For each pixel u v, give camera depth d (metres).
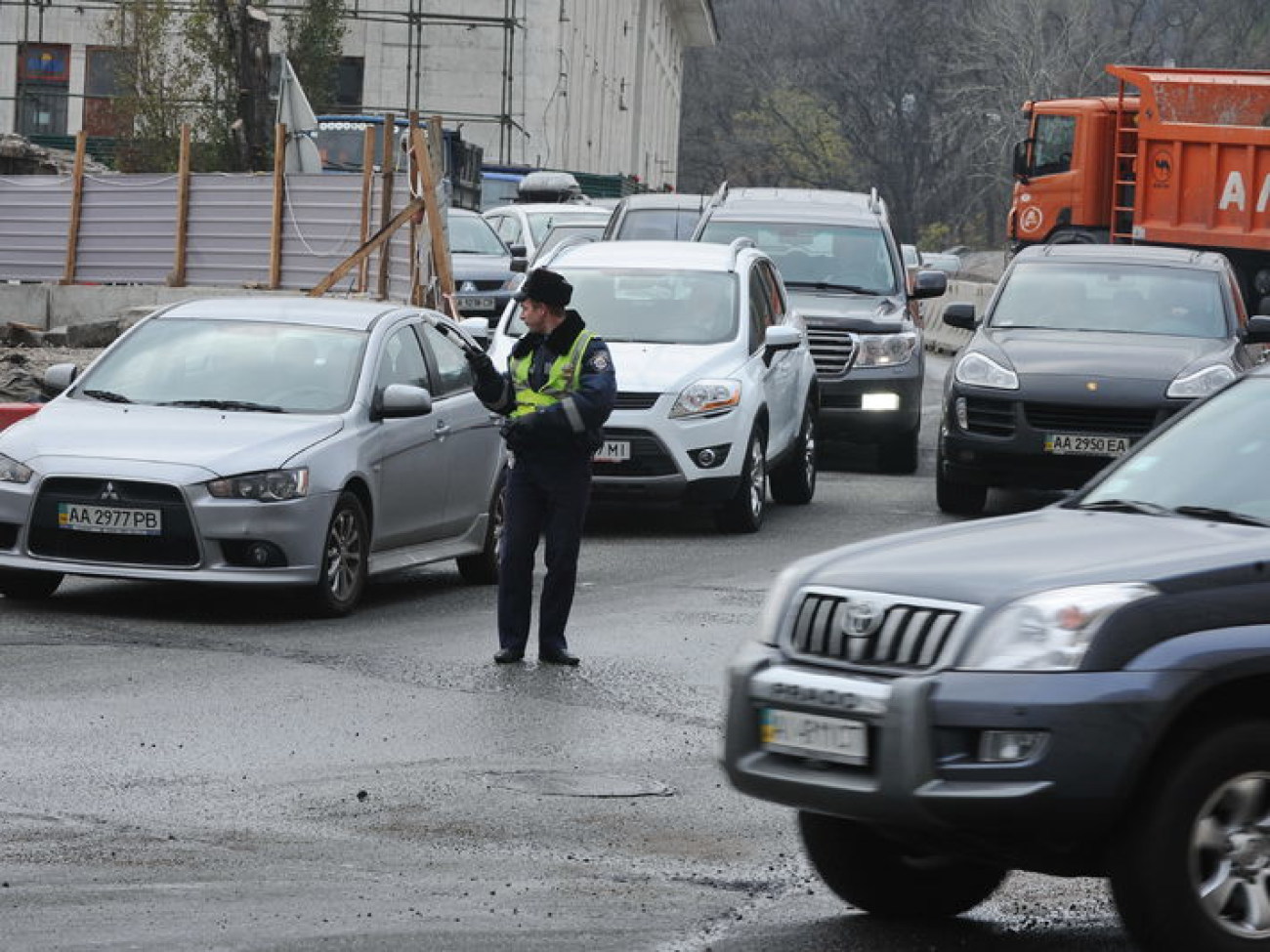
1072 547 20.67
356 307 46.22
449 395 46.19
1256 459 23.11
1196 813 19.06
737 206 75.69
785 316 63.31
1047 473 58.09
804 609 20.69
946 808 19.20
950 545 21.25
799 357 62.41
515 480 36.84
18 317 100.62
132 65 143.25
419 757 29.31
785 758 20.44
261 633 39.34
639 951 20.44
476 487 46.72
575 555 36.81
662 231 85.81
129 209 102.75
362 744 30.03
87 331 91.50
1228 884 19.28
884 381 70.62
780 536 55.75
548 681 35.22
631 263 59.75
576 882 23.11
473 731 31.08
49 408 43.03
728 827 25.81
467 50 177.50
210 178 100.62
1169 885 19.03
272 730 30.75
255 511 39.97
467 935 20.75
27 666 35.09
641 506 63.00
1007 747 19.03
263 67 135.12
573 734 31.08
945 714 19.28
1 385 74.06
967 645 19.44
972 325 63.28
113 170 145.88
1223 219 103.62
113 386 43.81
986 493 60.97
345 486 41.47
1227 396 24.45
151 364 44.16
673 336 57.16
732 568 49.59
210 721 31.27
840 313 70.81
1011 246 118.62
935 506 63.22
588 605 43.72
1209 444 23.66
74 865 23.17
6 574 41.44
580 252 60.72
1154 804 19.06
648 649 38.50
